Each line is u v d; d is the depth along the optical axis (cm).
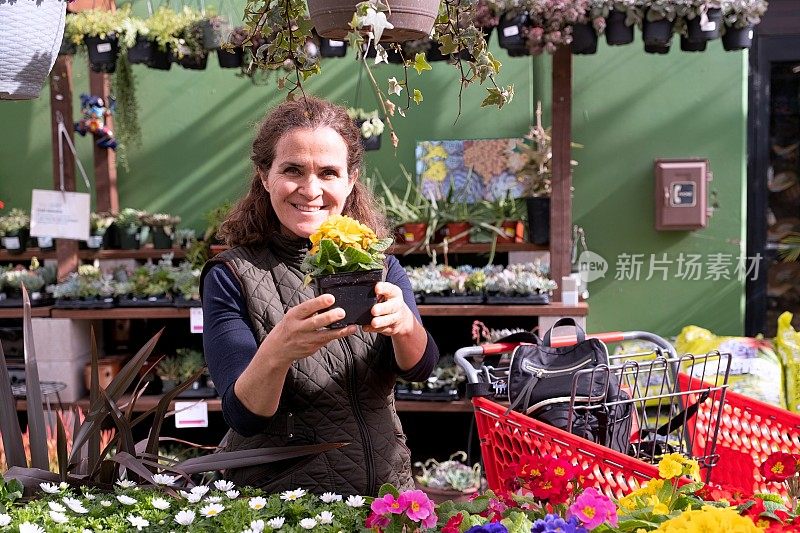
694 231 452
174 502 171
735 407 258
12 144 470
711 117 448
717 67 446
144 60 387
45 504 165
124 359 441
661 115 449
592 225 455
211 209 462
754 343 407
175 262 459
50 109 454
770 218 459
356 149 191
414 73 452
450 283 399
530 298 393
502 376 267
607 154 453
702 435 269
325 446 174
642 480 195
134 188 469
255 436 185
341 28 177
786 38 450
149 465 191
